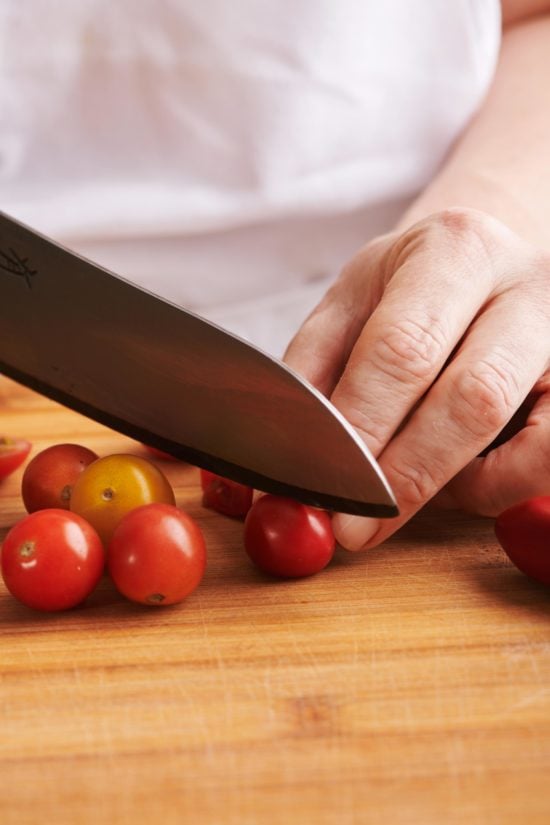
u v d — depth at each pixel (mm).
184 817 774
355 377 1079
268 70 1744
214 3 1688
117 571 1039
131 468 1154
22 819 773
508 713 882
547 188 1613
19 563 1024
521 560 1074
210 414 1131
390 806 782
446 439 1068
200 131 1782
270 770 818
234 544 1199
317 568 1107
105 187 1819
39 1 1669
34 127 1757
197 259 1899
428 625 1021
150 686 929
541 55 1984
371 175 1886
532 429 1147
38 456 1229
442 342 1079
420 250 1158
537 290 1153
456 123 1895
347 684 927
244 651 982
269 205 1839
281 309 1951
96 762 830
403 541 1192
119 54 1712
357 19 1763
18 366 1261
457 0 1803
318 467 1059
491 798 788
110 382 1192
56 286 1146
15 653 981
